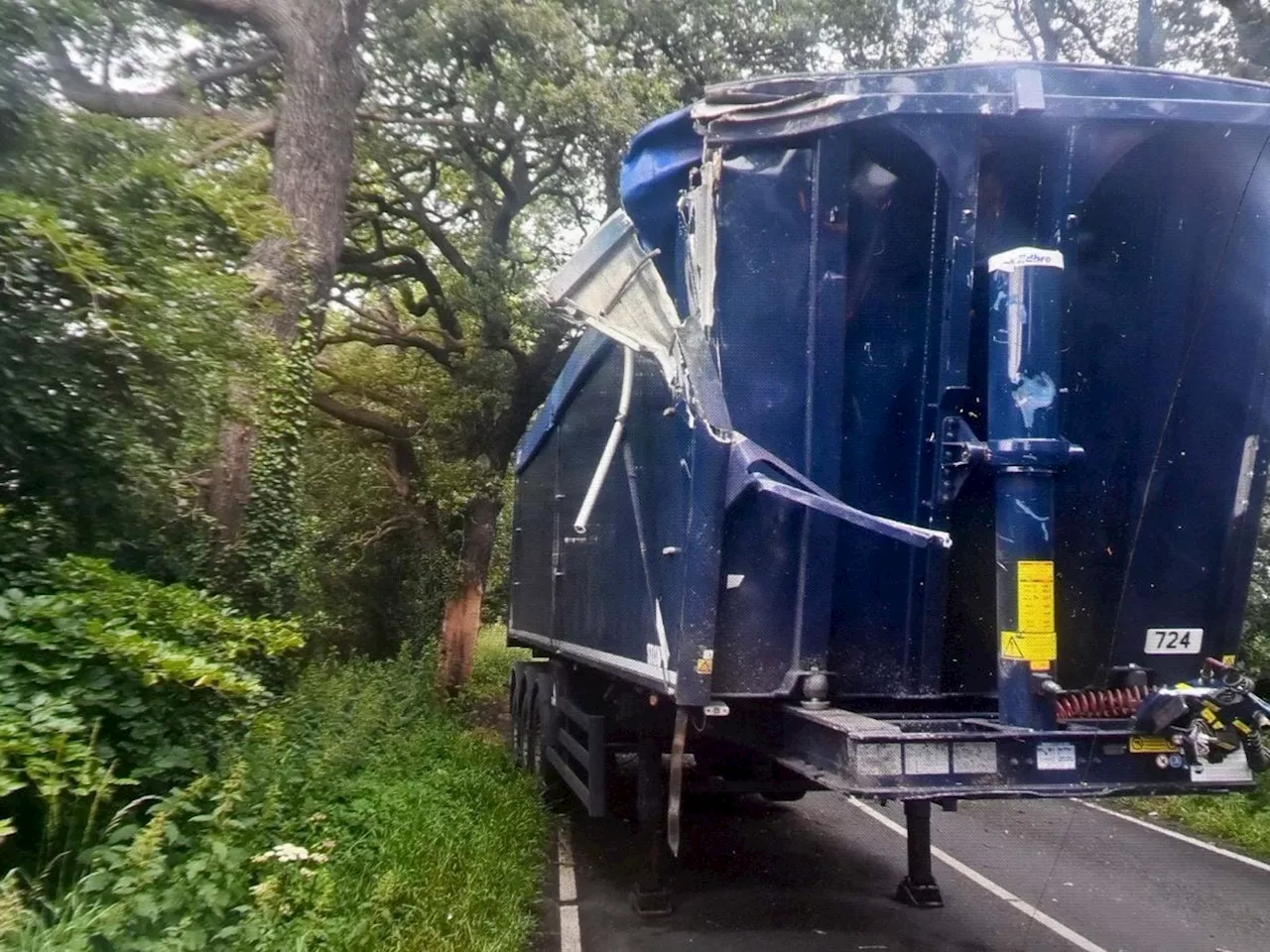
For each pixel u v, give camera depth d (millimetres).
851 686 5434
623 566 6973
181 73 9023
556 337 16406
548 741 9523
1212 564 5480
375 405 18281
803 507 5184
